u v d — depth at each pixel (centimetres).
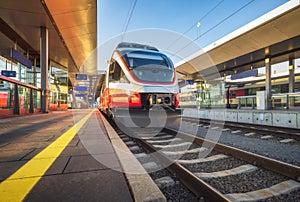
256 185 252
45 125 694
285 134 564
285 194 227
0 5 1188
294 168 267
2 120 851
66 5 1197
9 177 217
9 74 1453
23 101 1162
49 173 230
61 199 172
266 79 1596
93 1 1173
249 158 341
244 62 1828
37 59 2261
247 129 694
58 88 2684
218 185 252
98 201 170
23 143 389
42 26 1487
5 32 1617
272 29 1137
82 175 225
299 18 998
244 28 1225
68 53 2153
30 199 171
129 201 172
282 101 1836
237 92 2766
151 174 281
